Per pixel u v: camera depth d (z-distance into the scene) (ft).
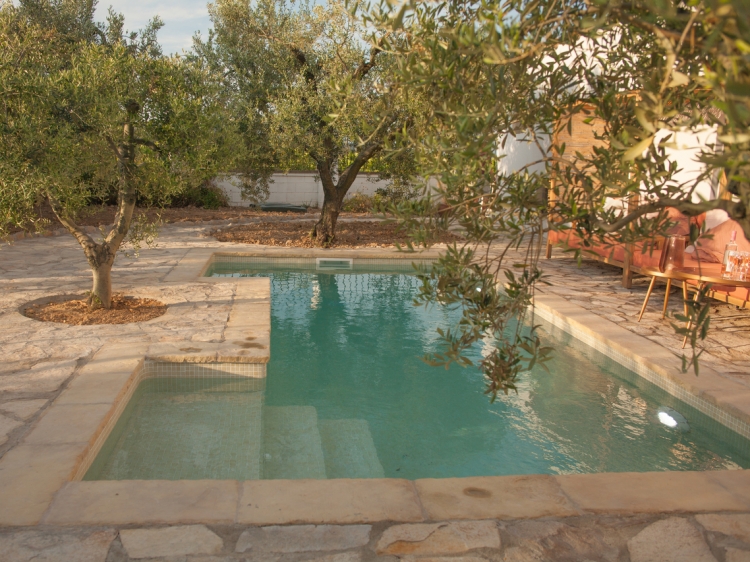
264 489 9.82
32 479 9.95
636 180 5.28
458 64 5.56
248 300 24.16
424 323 25.77
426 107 6.49
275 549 8.24
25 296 23.47
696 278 20.03
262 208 61.05
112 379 14.80
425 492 9.88
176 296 24.57
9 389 14.06
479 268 6.72
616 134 5.99
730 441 14.24
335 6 29.89
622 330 21.01
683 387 16.05
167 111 18.72
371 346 22.61
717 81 3.37
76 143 17.44
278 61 35.24
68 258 32.83
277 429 15.26
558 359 20.90
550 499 9.73
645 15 4.06
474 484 10.19
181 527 8.70
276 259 37.47
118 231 21.72
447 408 16.96
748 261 19.53
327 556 8.12
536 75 6.11
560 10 5.16
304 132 33.88
